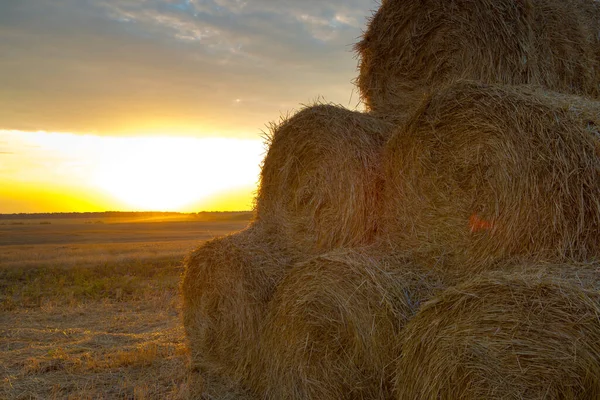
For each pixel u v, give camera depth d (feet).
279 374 15.53
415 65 18.61
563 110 12.16
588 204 11.41
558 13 17.63
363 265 13.56
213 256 19.22
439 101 14.06
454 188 13.66
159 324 26.99
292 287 15.14
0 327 26.40
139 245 97.09
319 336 14.15
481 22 16.60
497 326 9.71
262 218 20.48
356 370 13.26
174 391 16.99
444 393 10.36
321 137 17.58
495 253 12.46
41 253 74.49
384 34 19.56
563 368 8.87
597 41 18.56
